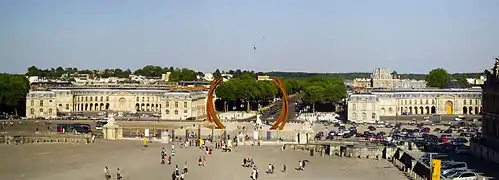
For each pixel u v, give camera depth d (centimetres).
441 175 18512
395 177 19575
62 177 19638
